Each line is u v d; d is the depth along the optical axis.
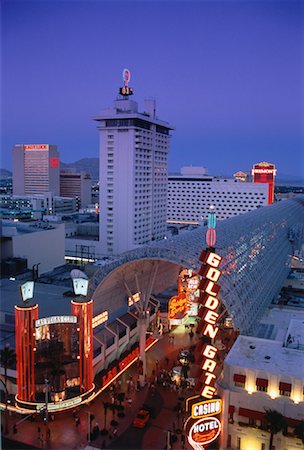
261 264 106.44
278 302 102.62
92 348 73.44
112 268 81.38
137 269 88.69
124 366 84.88
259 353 65.88
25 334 68.19
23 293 68.81
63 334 75.75
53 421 68.00
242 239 103.56
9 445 61.72
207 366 59.12
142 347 80.50
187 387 78.25
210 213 61.09
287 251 147.00
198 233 99.50
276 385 59.16
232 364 61.91
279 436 57.66
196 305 112.06
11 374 72.69
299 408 57.44
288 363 62.53
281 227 156.00
